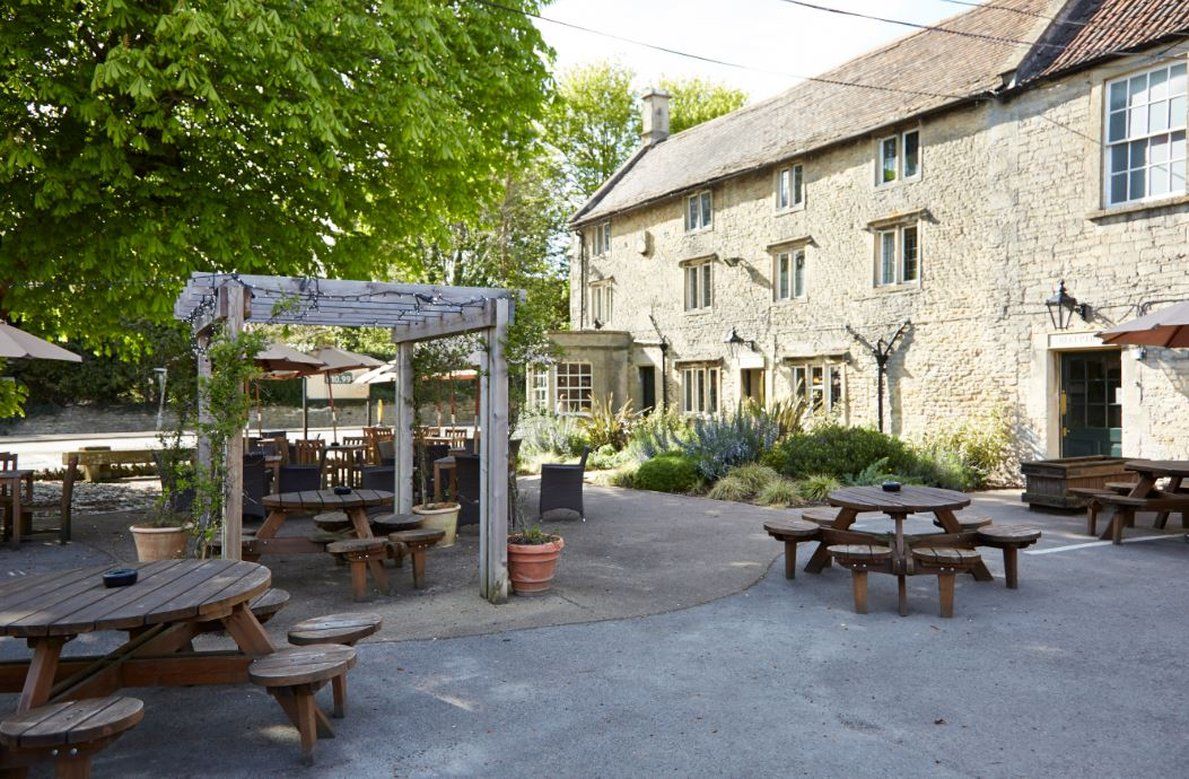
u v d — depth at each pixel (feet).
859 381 56.24
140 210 32.22
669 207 74.84
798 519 35.06
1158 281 39.68
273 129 32.83
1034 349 45.39
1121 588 22.86
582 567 26.09
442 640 18.51
